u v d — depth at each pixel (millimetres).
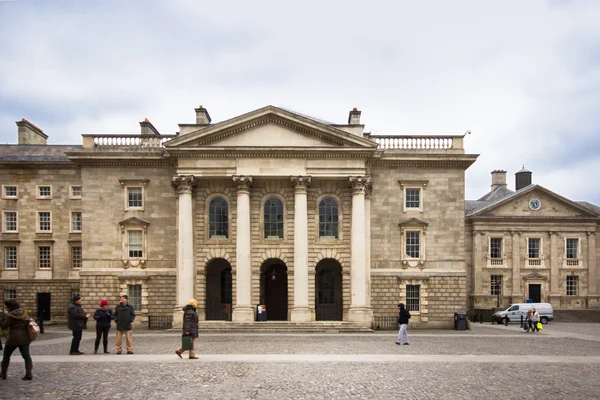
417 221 40469
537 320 36688
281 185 40188
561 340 30109
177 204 39938
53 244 47000
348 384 15891
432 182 41125
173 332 35281
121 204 40656
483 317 51469
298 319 37438
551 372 18453
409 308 40250
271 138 39125
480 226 54438
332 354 22609
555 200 55250
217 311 40875
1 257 47062
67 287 46875
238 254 38094
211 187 40219
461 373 18000
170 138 41438
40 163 47031
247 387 15336
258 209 39969
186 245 38281
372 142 38406
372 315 38688
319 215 40344
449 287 40250
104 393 14539
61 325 45719
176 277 39719
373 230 40656
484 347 25938
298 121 38750
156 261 40188
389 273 40250
